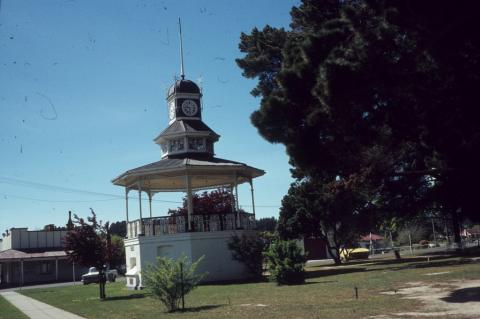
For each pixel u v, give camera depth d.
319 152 16.94
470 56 14.25
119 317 15.86
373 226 37.47
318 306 14.27
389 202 32.53
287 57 17.59
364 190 29.48
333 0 20.48
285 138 17.27
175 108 33.38
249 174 33.09
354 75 14.41
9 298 30.94
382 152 22.17
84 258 24.19
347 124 15.88
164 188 37.09
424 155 21.20
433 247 69.44
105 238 24.88
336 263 44.12
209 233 29.58
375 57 14.58
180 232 29.58
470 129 15.70
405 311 12.17
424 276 20.56
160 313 15.99
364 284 19.69
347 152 17.66
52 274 63.22
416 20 13.64
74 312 18.78
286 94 16.56
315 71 15.66
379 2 14.27
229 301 17.03
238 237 29.84
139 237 29.73
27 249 64.00
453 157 17.30
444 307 12.32
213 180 36.03
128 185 33.34
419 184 30.30
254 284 25.11
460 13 12.80
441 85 15.25
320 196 41.28
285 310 13.94
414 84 15.13
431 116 15.98
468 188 19.83
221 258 29.62
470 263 25.41
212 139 33.66
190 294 21.50
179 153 32.31
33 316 18.41
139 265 29.67
